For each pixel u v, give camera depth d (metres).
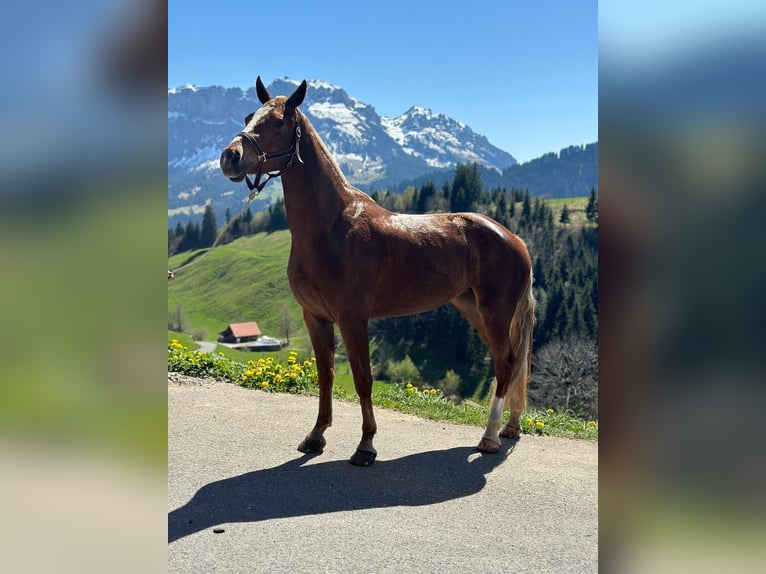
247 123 4.19
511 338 5.21
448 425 5.79
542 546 3.22
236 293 82.12
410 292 4.69
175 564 2.82
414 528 3.40
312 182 4.34
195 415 5.37
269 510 3.54
